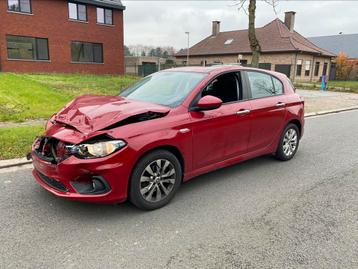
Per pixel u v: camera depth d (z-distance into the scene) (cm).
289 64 3497
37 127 713
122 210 369
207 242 310
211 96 400
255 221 353
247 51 3878
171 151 387
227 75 459
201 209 379
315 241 316
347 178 499
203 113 409
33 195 399
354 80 4250
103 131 332
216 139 426
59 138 338
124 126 344
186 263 276
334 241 317
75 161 321
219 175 496
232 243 309
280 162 571
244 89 479
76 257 281
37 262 272
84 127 340
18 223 333
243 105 466
